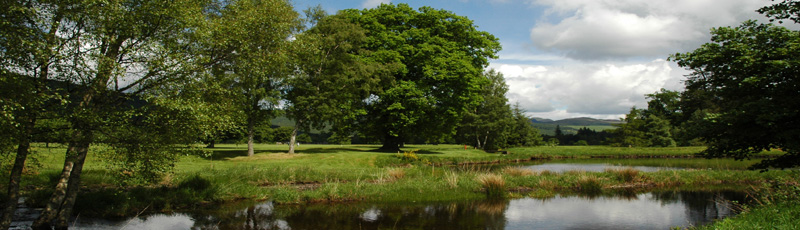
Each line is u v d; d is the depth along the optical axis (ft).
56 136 29.60
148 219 37.01
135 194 42.65
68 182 32.71
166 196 43.06
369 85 92.32
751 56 32.73
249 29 36.63
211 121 33.58
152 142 31.42
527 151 145.79
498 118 167.53
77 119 28.71
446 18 111.04
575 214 42.55
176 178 50.57
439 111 105.70
